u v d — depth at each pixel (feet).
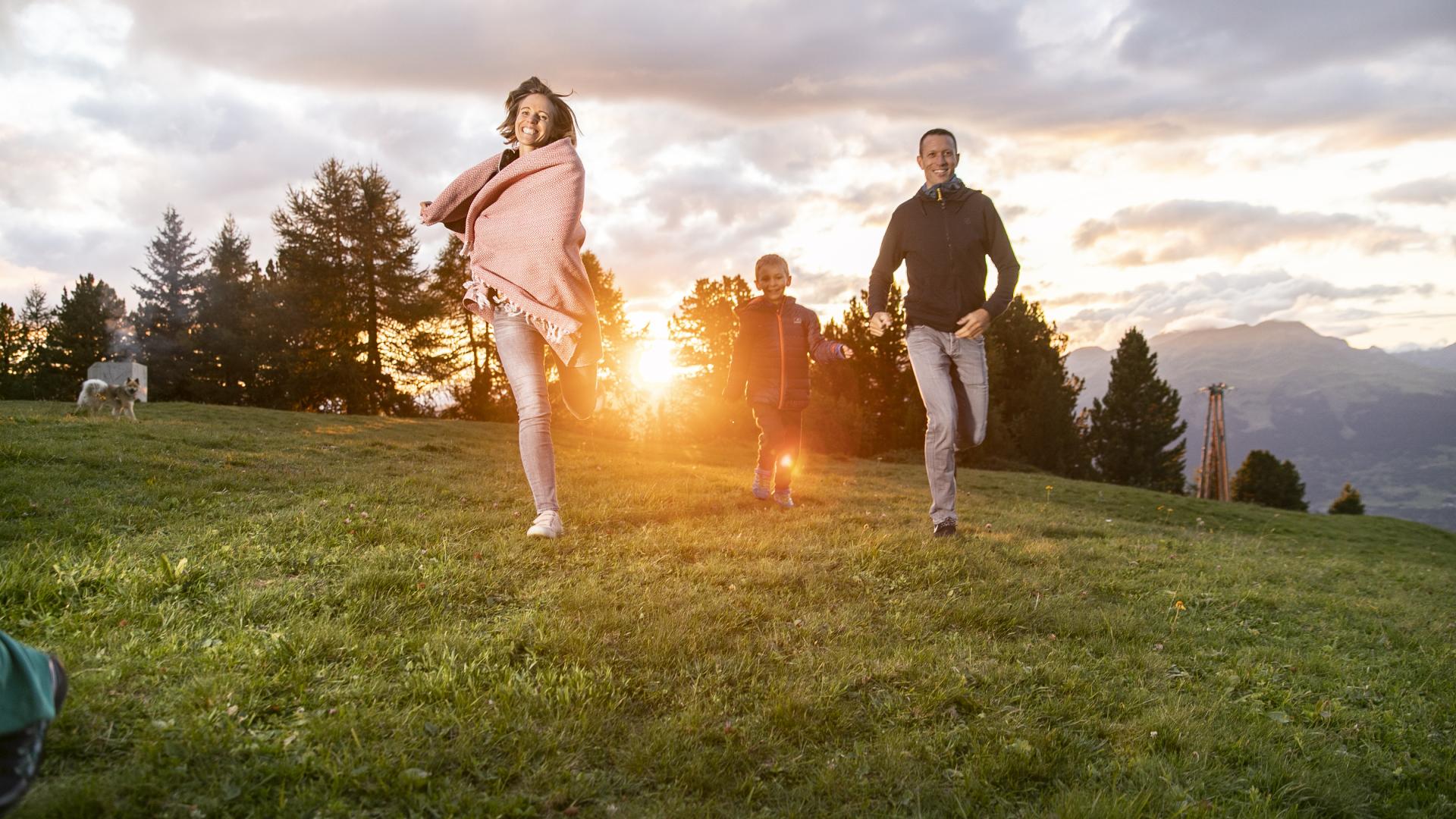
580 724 7.27
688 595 11.24
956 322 17.56
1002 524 22.02
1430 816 7.11
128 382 46.93
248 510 15.72
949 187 17.52
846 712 8.06
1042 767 7.23
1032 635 11.20
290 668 7.92
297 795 5.94
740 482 27.04
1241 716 8.89
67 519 13.74
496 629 9.45
